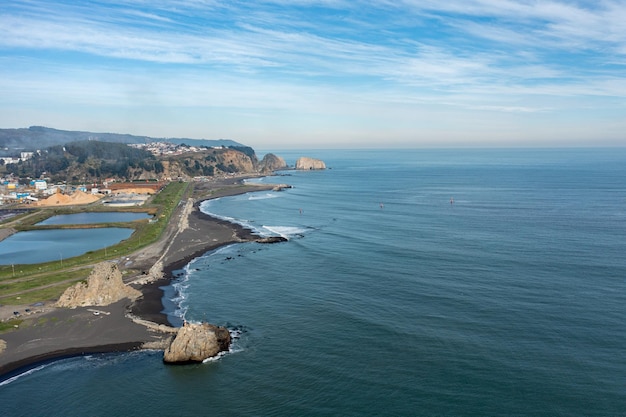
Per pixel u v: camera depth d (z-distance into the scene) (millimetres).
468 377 64438
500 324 79875
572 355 68875
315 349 74688
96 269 102188
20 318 88938
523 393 60375
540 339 74000
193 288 108688
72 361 73812
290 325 84438
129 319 89000
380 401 60188
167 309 95188
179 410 60719
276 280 112000
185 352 73188
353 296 97250
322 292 101000
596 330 76250
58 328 84812
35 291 105000
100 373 70125
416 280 105000
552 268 109438
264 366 70375
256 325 85375
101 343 79375
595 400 58312
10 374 70125
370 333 79188
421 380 64312
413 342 75062
